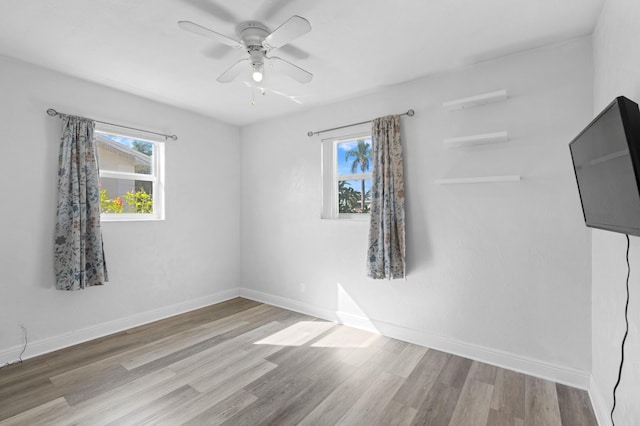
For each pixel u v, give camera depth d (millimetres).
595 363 2002
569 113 2168
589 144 1305
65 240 2654
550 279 2240
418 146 2812
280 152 3877
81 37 2141
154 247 3395
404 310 2906
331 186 3484
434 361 2506
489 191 2475
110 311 3043
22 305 2514
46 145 2623
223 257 4090
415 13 1869
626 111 940
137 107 3213
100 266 2803
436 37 2135
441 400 2002
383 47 2266
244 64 2088
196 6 1812
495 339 2453
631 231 1060
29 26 2008
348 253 3301
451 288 2650
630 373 1376
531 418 1829
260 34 1983
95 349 2695
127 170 3244
